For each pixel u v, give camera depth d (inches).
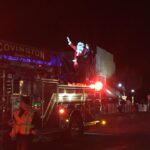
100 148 518.3
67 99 575.5
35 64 508.4
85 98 623.8
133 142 585.0
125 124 1009.5
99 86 652.7
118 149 509.4
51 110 534.9
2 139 435.5
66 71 591.5
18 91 465.7
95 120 650.2
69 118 574.2
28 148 358.3
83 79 628.4
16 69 467.8
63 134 578.9
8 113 445.7
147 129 836.0
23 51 487.5
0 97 439.8
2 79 445.7
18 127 356.5
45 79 525.0
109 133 728.3
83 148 518.0
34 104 495.5
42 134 509.7
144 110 2064.5
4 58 451.2
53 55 559.5
